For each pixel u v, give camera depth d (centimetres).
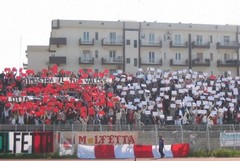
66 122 3459
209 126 3356
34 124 3234
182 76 5056
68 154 3070
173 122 3819
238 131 3400
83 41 7700
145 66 7881
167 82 4672
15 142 3002
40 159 2945
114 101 4041
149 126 3262
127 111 3819
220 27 8169
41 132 3052
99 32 7806
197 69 8012
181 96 4481
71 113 3606
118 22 7869
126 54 7838
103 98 4109
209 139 3319
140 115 3781
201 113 3972
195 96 4484
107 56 7812
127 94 4431
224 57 8200
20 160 2847
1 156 2969
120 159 3005
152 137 3241
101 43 7781
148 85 4675
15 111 3534
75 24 7725
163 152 3150
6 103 3619
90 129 3178
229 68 8088
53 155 3038
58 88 4278
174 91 4372
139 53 7881
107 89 4478
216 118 3869
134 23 7925
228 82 4950
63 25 7675
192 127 3331
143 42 7912
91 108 3716
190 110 4112
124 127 3238
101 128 3192
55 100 3831
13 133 3002
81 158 3039
